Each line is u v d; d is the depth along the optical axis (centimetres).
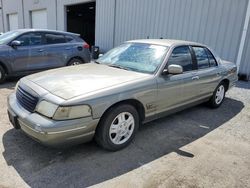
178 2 943
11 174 261
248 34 786
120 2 1198
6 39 649
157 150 330
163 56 374
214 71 479
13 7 2152
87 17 2444
